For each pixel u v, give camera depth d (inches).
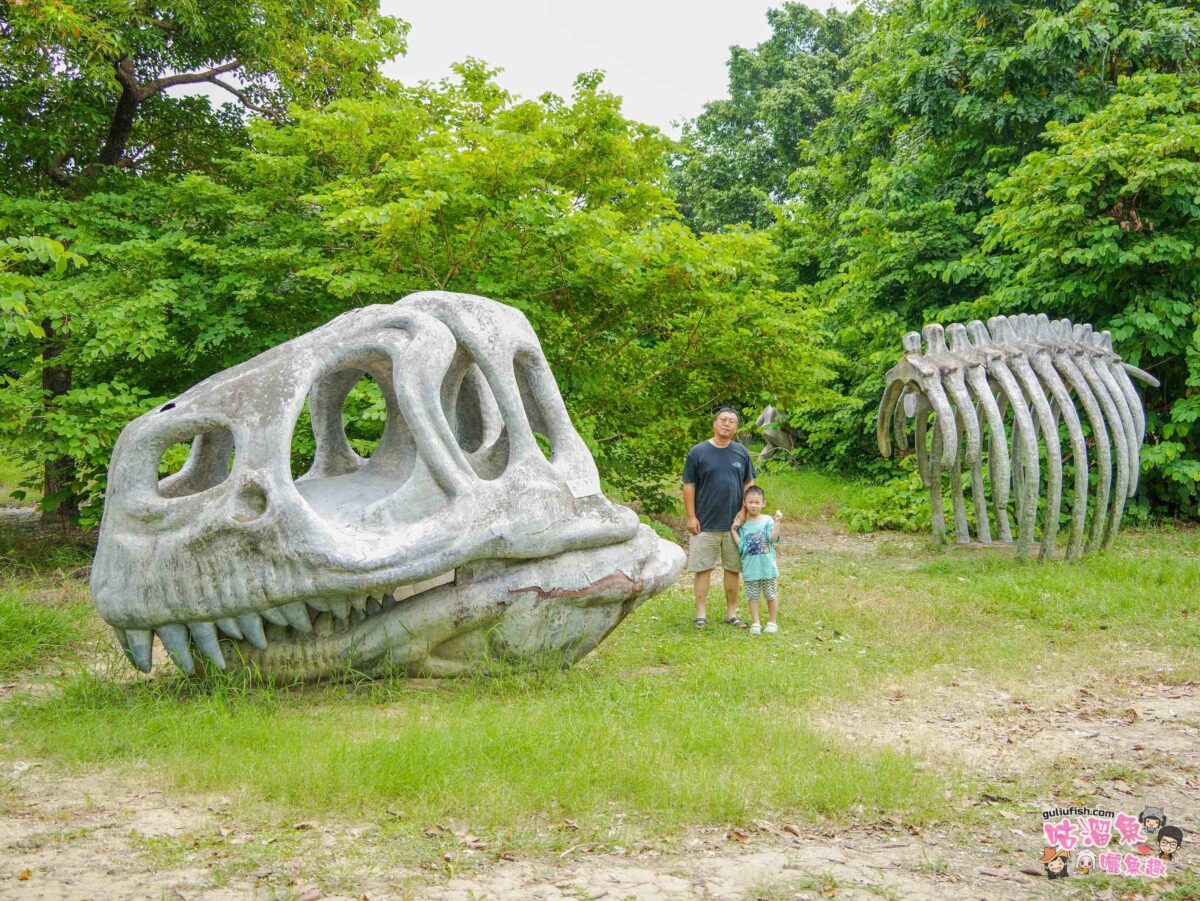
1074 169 552.7
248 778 174.2
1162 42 646.5
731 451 331.0
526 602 241.0
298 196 466.9
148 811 163.3
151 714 211.2
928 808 169.9
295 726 202.1
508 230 427.2
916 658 280.5
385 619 235.6
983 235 697.6
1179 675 266.8
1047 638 308.2
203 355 448.1
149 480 228.5
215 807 165.0
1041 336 479.5
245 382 231.8
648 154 628.4
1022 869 149.3
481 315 258.5
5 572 407.5
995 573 417.4
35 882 135.8
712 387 544.4
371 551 221.1
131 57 508.7
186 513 222.2
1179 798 181.0
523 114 562.6
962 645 294.8
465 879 139.9
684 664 273.3
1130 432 476.4
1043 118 676.7
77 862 142.9
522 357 267.6
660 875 143.1
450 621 236.7
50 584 385.1
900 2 976.3
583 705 224.2
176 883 136.3
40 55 487.8
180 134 590.9
